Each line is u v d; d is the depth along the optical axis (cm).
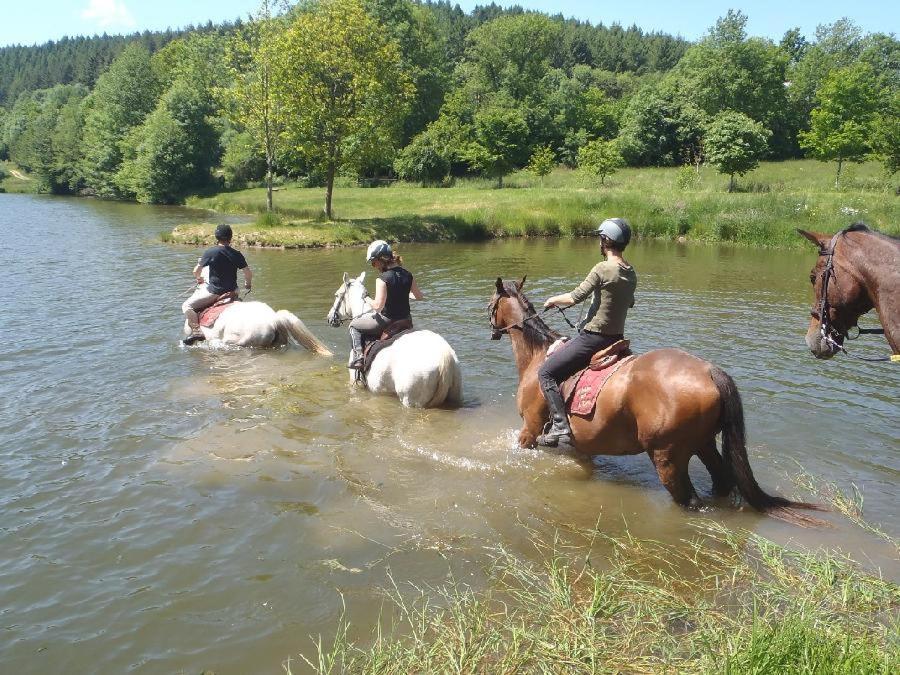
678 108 6694
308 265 2016
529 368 695
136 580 495
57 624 448
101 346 1105
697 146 6425
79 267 1938
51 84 17662
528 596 461
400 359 838
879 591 446
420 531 561
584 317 675
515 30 8150
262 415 813
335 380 945
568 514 589
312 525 569
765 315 1330
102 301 1452
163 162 5472
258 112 3266
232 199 4691
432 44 7044
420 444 731
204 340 1124
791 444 712
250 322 1090
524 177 5791
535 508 600
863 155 4231
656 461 565
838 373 949
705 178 5028
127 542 543
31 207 4872
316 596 475
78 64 17438
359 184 5891
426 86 6825
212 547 536
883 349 1100
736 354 1039
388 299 879
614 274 594
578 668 388
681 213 3039
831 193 3616
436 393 830
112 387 909
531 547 537
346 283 974
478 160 5675
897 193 3762
